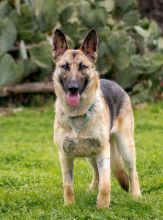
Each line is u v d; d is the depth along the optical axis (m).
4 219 7.17
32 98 18.31
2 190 8.63
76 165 10.43
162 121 15.52
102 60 17.86
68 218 7.04
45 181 9.27
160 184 8.83
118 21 19.31
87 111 7.48
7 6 17.48
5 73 17.08
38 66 17.77
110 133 8.27
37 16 17.83
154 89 18.97
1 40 16.97
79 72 7.59
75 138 7.54
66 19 17.81
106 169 7.55
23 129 14.77
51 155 11.59
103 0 19.08
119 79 18.12
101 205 7.44
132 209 7.41
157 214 7.16
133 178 8.34
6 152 11.71
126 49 17.75
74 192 8.48
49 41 17.81
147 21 19.55
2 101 18.12
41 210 7.46
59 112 7.62
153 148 11.90
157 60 18.47
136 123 15.05
